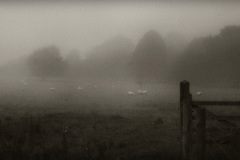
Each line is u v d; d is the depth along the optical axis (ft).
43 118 49.80
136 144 30.27
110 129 39.83
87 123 45.11
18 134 33.04
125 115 56.90
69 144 29.32
